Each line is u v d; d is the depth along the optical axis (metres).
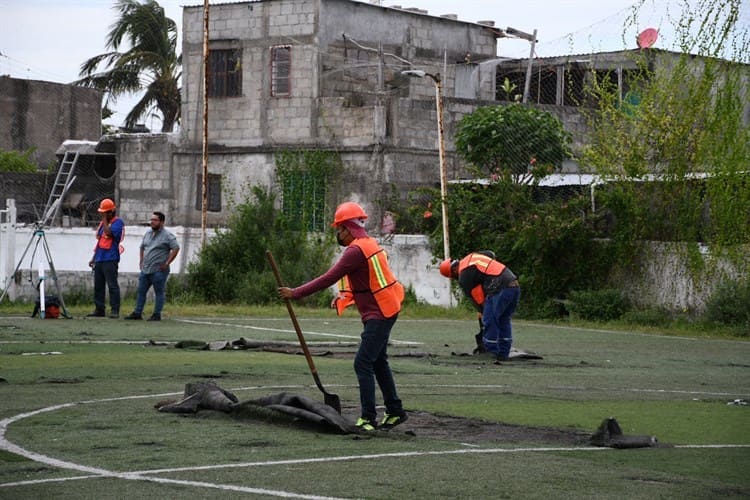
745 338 22.33
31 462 6.93
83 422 8.59
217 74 35.84
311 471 6.77
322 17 34.62
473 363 15.05
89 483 6.30
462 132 30.97
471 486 6.45
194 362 13.78
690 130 25.39
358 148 33.34
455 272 16.03
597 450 7.89
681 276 25.12
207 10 31.27
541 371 14.23
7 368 12.58
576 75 37.31
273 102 34.97
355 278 8.71
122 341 16.72
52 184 39.59
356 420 9.02
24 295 25.50
